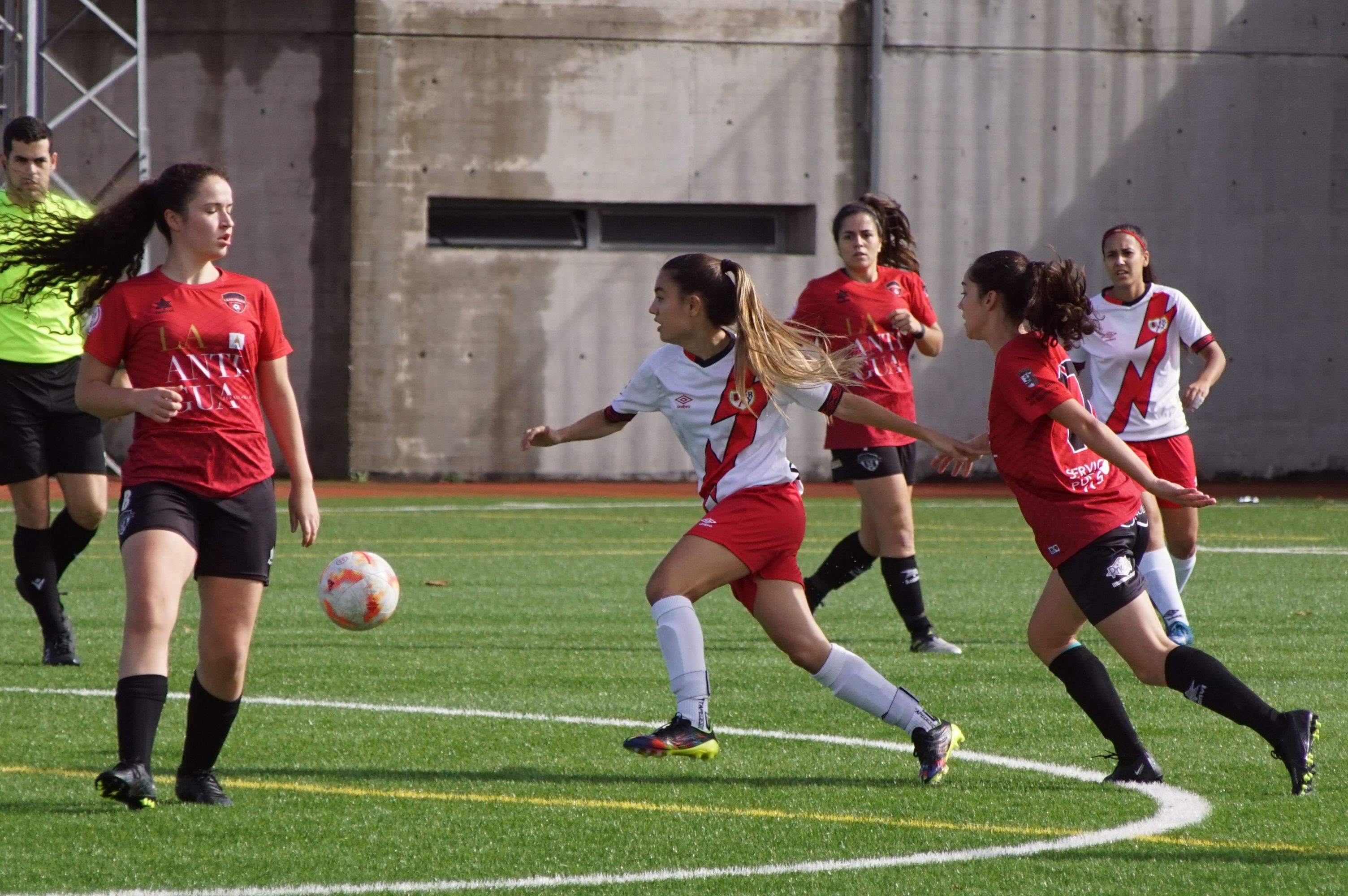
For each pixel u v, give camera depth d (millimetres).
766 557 18250
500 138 81750
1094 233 85188
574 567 44000
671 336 18422
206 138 81062
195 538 16203
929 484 85938
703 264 18219
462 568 43656
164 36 80688
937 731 18219
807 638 18344
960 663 27906
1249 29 85562
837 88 83812
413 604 35812
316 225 81750
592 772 18766
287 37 81062
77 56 80625
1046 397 17422
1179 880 13953
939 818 16422
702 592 18250
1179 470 32125
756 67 83250
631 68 82438
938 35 83812
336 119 81438
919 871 14266
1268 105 86000
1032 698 24281
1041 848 15117
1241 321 86500
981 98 84312
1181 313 32031
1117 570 17625
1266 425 87188
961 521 61031
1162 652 17609
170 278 16562
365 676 26031
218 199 16547
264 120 81250
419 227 81625
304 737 20781
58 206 26375
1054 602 18594
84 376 16188
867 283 31125
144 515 15992
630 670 26828
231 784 17859
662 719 22297
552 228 84500
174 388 16141
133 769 15734
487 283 82438
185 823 15953
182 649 29016
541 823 16141
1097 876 14070
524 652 28828
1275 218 86375
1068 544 17734
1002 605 36344
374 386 81812
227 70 81000
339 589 22844
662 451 84812
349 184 81688
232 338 16359
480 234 83750
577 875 14094
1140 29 84938
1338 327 87375
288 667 26891
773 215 85500
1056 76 84625
